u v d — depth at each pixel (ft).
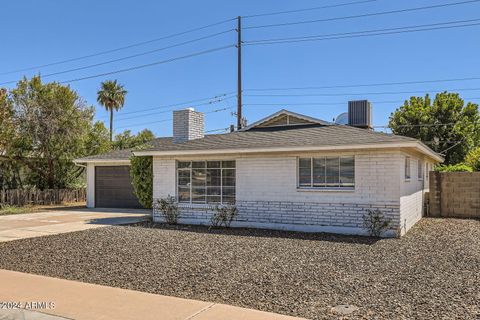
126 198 73.15
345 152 40.65
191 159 48.85
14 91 82.94
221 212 46.21
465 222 49.65
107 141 99.86
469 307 18.13
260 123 55.26
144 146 61.46
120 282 23.18
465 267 25.86
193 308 18.44
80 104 89.66
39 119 82.94
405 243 34.94
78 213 63.98
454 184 56.44
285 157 43.62
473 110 110.32
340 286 21.72
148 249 32.65
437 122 110.73
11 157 82.79
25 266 27.30
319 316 17.28
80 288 21.88
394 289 21.07
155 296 20.34
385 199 38.88
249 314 17.54
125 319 17.21
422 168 56.34
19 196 77.30
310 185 42.63
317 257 29.17
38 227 46.60
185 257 29.50
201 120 63.67
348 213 40.50
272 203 44.21
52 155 86.43
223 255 30.09
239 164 46.14
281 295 20.34
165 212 50.01
